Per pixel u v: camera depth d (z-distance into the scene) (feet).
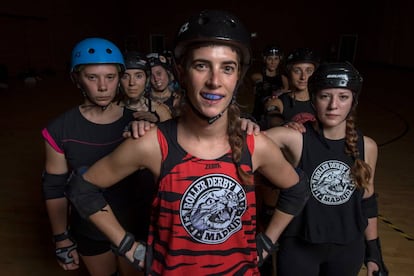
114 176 3.90
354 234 5.41
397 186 14.25
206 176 3.65
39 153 18.04
